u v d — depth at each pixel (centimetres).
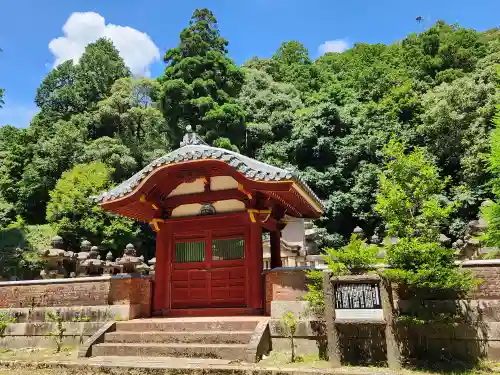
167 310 1075
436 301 797
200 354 793
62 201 3042
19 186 3878
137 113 4194
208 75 4203
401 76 4694
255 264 1022
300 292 887
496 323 754
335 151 3675
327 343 780
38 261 2702
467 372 675
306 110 4384
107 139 3744
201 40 4441
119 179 3616
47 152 3794
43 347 1030
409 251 764
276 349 831
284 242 2280
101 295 1039
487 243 1212
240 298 1049
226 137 3809
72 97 4831
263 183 941
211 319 922
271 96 4647
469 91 3291
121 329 948
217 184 1112
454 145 3272
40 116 4931
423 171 913
